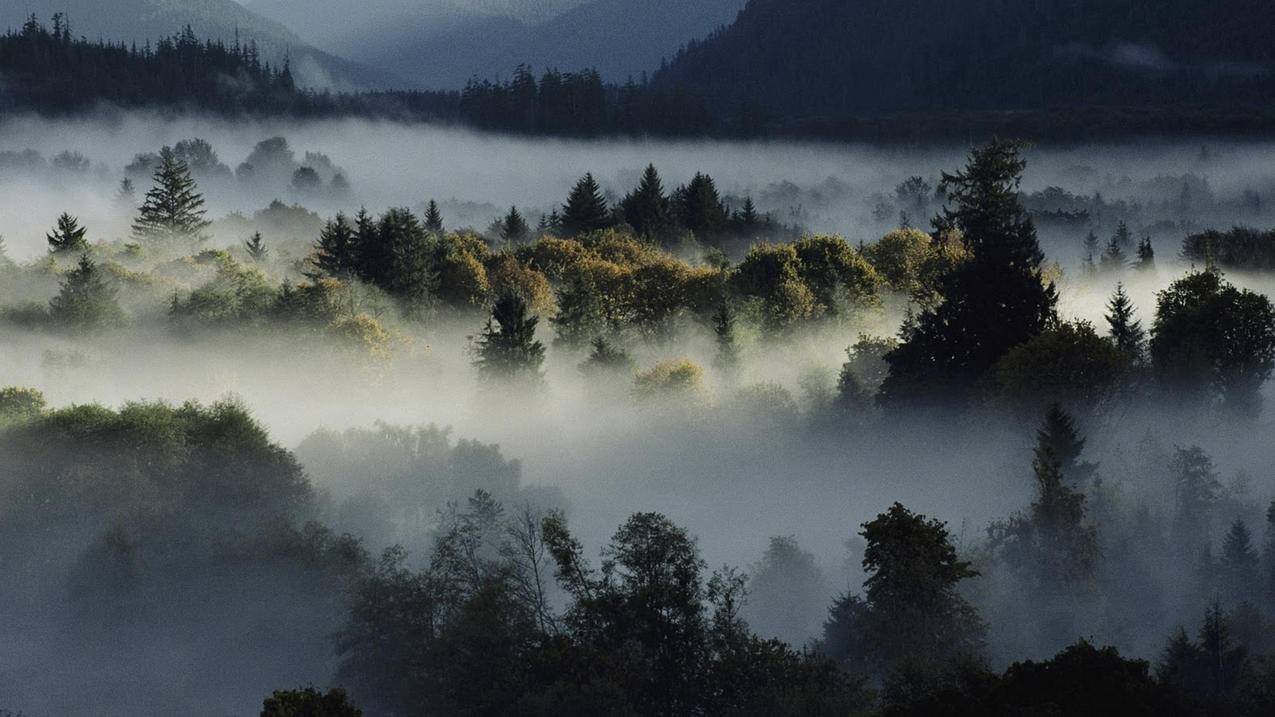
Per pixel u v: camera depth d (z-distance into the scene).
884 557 86.25
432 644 90.50
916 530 86.25
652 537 91.12
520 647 88.25
